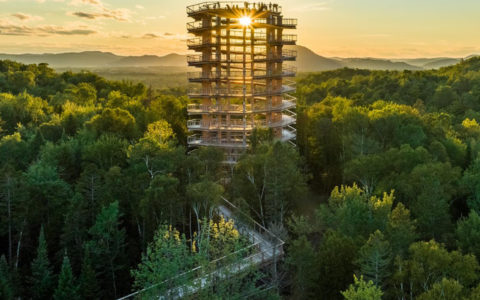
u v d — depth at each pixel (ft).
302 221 200.13
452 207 214.07
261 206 213.87
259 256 169.48
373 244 130.41
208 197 177.17
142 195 196.85
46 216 197.98
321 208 186.70
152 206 181.47
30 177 202.18
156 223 182.19
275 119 312.71
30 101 378.12
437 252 125.18
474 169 216.74
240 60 296.51
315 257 146.61
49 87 556.10
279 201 207.41
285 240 190.80
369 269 130.41
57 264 175.32
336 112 322.55
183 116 348.59
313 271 144.56
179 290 134.41
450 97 476.95
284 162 204.54
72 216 175.73
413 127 252.62
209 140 303.68
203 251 139.85
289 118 330.95
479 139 281.74
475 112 412.57
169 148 225.35
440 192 181.47
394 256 147.43
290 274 171.22
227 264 132.05
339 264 141.08
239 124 307.99
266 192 220.64
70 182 233.55
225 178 257.75
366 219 172.14
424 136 248.93
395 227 152.56
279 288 164.55
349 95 594.24
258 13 291.79
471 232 157.89
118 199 199.52
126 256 182.29
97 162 238.07
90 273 154.71
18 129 318.45
